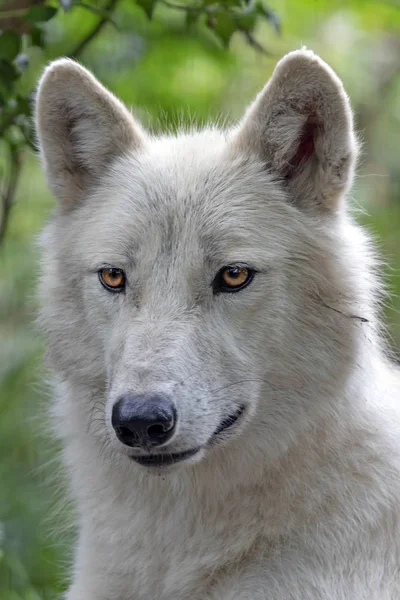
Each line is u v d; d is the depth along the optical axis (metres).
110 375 8.88
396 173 22.47
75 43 16.94
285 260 9.01
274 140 9.34
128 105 18.64
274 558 8.91
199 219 9.01
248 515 9.05
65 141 9.75
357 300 9.17
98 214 9.48
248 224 9.04
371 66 23.72
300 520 8.97
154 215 9.09
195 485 9.09
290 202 9.32
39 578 14.29
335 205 9.29
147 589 9.38
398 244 20.19
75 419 9.72
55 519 13.16
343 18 22.14
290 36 22.11
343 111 8.95
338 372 9.05
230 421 8.83
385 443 9.22
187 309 8.75
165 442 8.17
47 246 9.90
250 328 8.90
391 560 8.91
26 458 16.73
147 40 18.08
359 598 8.65
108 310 9.14
